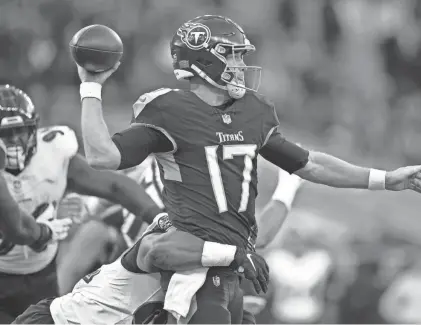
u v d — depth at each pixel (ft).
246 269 48.32
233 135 49.37
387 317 93.15
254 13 158.71
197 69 49.60
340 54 159.22
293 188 66.74
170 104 48.70
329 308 94.38
